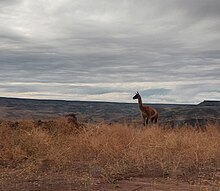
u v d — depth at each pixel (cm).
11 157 1099
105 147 1199
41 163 1020
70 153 1153
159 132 1448
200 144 1220
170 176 883
